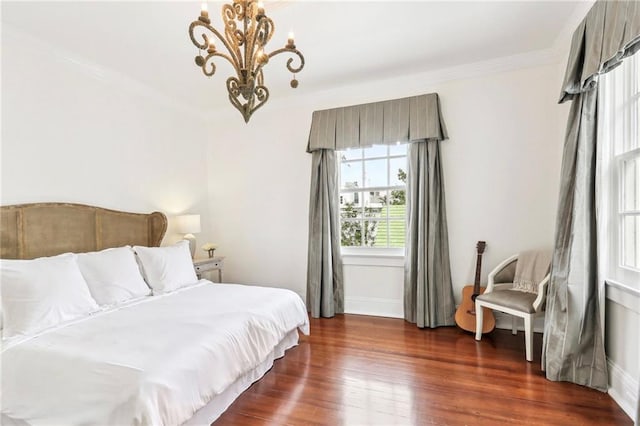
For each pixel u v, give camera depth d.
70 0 2.07
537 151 3.01
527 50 2.89
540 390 2.04
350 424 1.75
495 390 2.05
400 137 3.36
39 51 2.55
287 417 1.82
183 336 1.74
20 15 2.22
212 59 2.93
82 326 1.90
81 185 2.85
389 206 3.68
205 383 1.60
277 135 4.09
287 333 2.61
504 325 3.14
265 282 4.18
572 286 2.05
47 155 2.60
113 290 2.40
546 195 2.98
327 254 3.65
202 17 1.50
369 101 3.61
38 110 2.54
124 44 2.64
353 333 3.10
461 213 3.27
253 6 1.68
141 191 3.44
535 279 2.77
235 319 2.04
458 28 2.51
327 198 3.70
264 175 4.16
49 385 1.46
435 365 2.40
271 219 4.14
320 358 2.55
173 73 3.20
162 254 2.91
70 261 2.23
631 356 1.79
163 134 3.74
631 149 1.90
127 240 3.18
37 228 2.48
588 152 2.03
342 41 2.68
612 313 1.98
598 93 1.99
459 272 3.28
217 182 4.43
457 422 1.75
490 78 3.14
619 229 1.95
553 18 2.38
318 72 3.27
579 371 2.09
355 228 3.84
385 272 3.62
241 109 1.80
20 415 1.47
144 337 1.72
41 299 1.91
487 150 3.17
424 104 3.29
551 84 2.94
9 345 1.67
